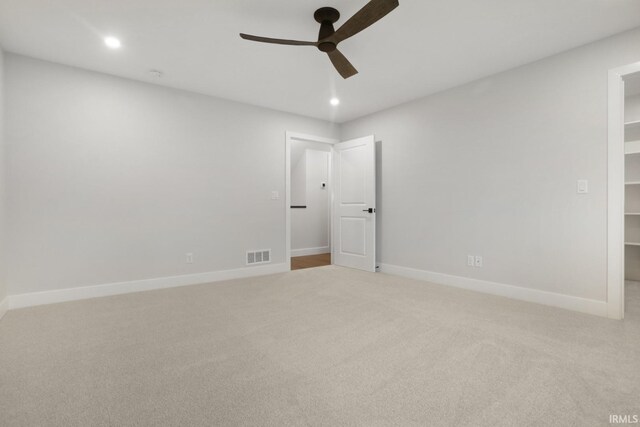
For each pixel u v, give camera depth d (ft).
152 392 5.02
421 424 4.28
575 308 8.97
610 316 8.38
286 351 6.47
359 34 8.32
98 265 10.47
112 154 10.70
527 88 9.93
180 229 12.04
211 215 12.75
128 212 11.00
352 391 5.06
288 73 10.70
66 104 9.96
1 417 4.39
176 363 5.96
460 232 11.66
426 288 11.52
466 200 11.48
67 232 9.97
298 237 20.76
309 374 5.58
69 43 8.71
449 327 7.72
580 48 8.88
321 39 7.23
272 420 4.37
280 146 14.66
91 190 10.35
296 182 21.47
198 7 7.18
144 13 7.39
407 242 13.53
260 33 8.31
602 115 8.50
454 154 11.84
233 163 13.32
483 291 10.99
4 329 7.58
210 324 7.95
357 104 13.82
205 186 12.60
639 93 12.20
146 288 11.32
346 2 7.00
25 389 5.08
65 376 5.48
